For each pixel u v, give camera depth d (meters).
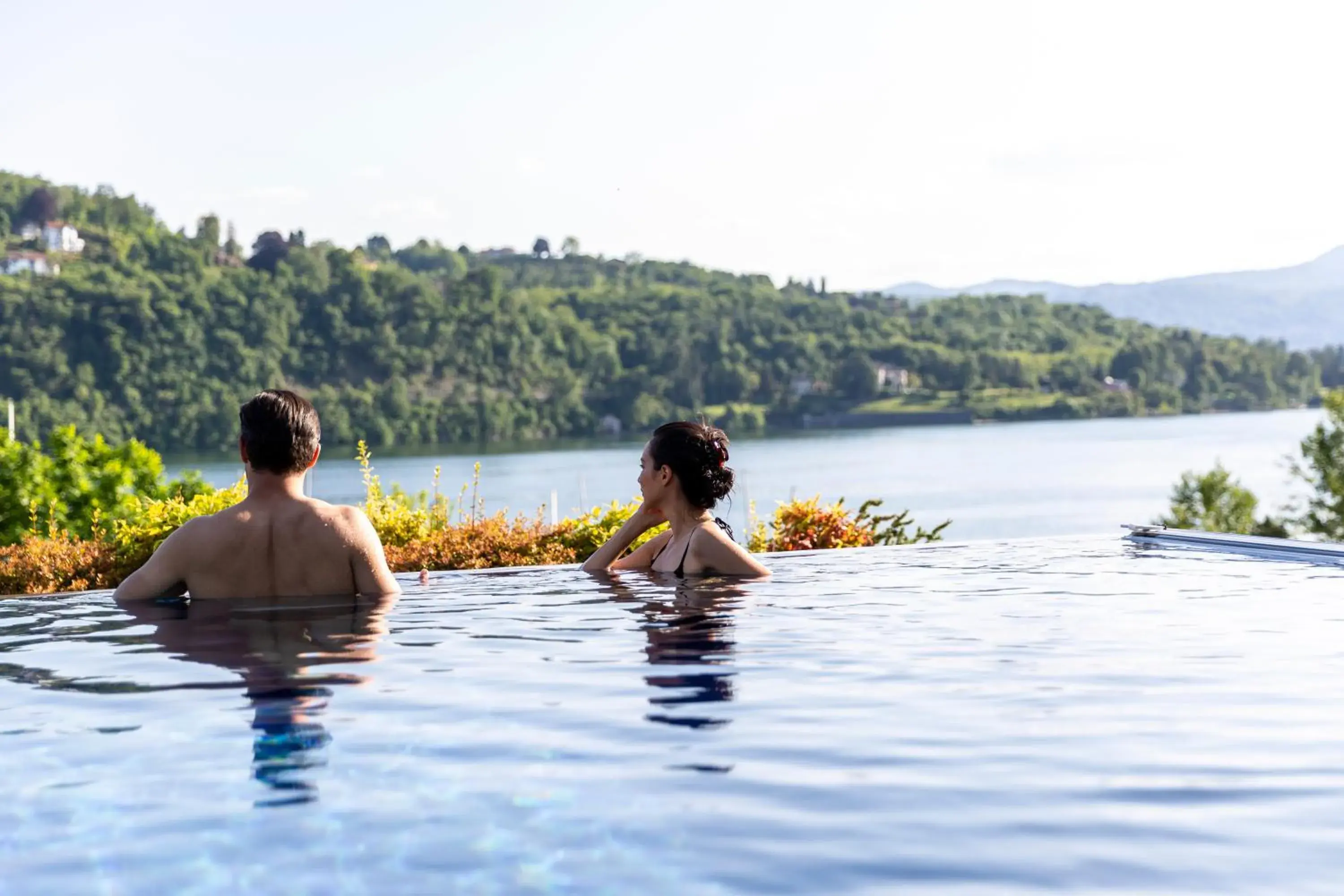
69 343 125.44
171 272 146.62
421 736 2.38
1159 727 2.43
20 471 10.94
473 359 148.38
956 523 60.19
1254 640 3.49
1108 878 1.60
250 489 4.52
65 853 1.73
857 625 3.83
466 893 1.56
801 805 1.92
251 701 2.73
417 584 5.15
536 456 123.00
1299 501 23.12
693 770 2.13
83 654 3.38
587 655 3.30
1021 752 2.24
